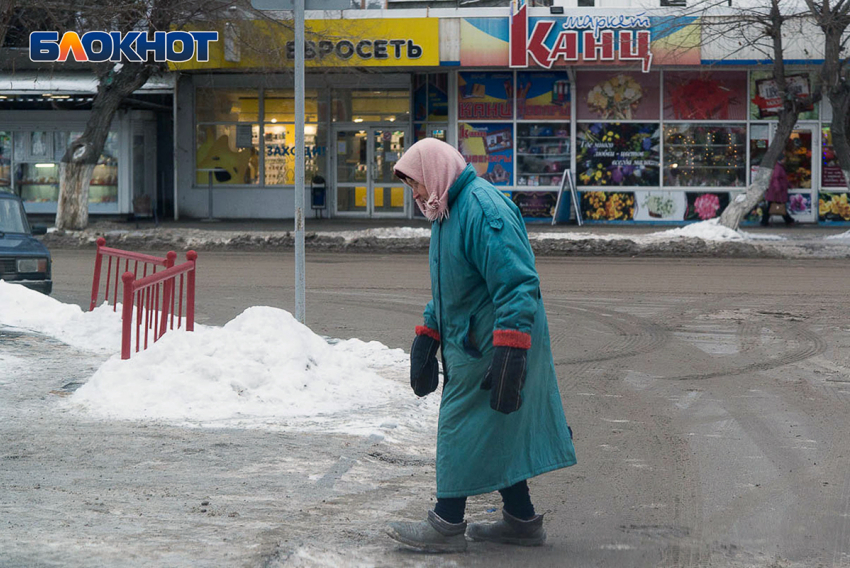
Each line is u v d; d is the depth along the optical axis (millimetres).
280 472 7008
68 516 5848
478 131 33312
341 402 9266
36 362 10938
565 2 32562
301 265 11273
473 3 32688
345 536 5617
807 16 26719
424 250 26250
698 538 5820
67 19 28266
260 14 29250
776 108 32719
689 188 33031
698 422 9062
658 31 29953
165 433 7996
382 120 34344
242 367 9305
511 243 4926
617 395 10266
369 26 30562
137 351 10250
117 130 33969
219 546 5324
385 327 14469
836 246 25219
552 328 14508
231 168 35000
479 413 5133
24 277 15141
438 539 5332
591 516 6262
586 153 33094
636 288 18891
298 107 11078
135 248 26672
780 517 6246
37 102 34312
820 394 10250
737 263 23578
